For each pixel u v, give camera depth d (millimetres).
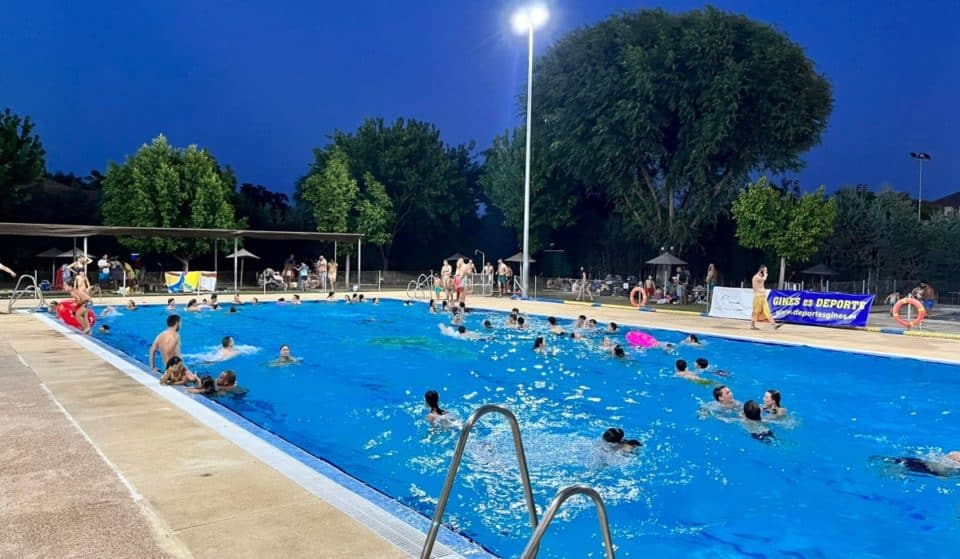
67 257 32250
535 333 16875
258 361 12734
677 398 9641
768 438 7543
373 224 37344
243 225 34094
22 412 6770
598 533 4812
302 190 40906
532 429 7852
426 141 41688
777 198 26766
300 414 8516
